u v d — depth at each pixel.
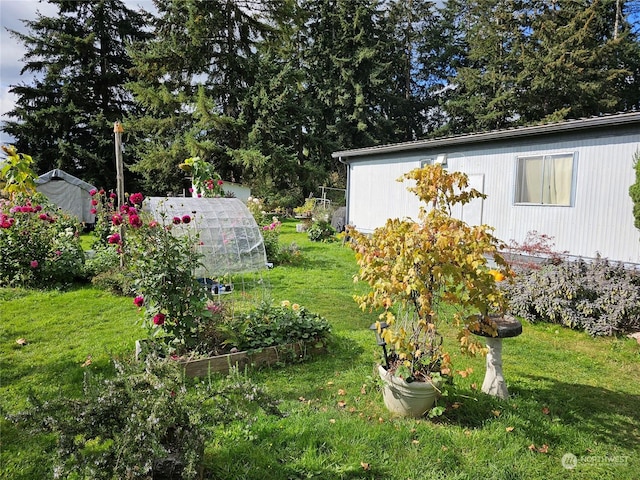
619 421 2.92
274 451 2.43
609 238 6.61
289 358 3.77
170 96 18.94
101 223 8.50
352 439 2.56
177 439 2.00
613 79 19.58
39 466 2.28
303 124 23.86
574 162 7.00
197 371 3.38
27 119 20.67
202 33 18.64
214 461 2.30
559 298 5.19
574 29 19.80
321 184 23.14
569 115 20.20
